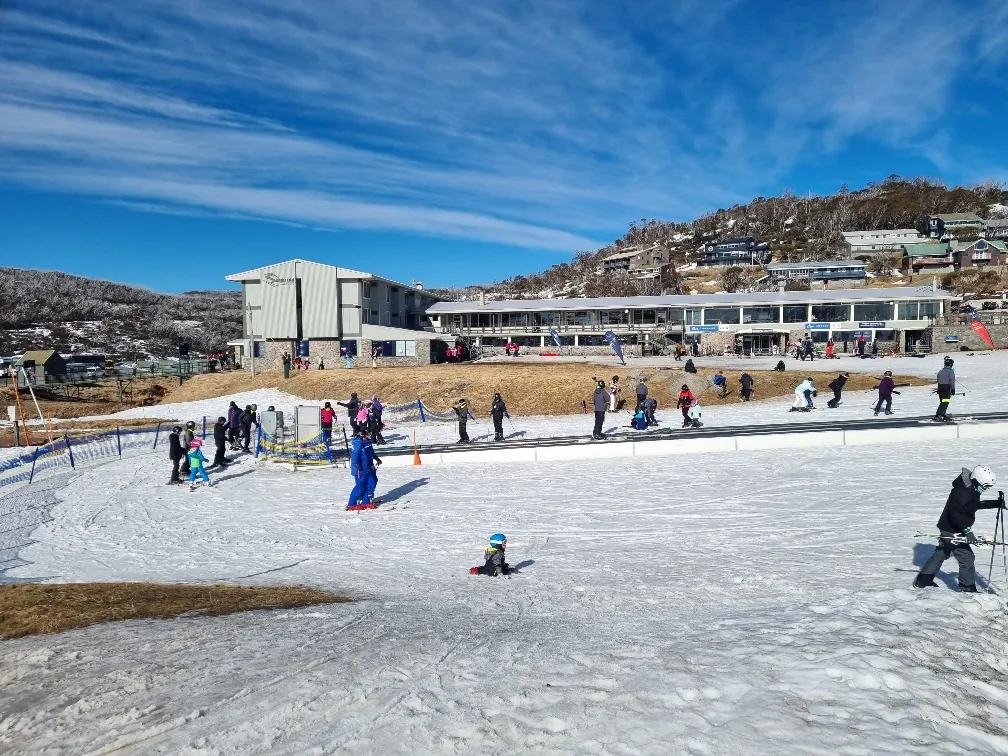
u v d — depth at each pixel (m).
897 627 6.46
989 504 7.89
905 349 61.91
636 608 8.69
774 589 9.12
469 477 20.70
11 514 18.73
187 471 23.11
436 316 76.06
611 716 4.84
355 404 28.17
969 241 131.00
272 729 5.04
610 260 157.75
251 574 12.21
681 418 29.94
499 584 10.51
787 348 61.81
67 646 7.36
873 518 13.13
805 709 4.81
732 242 149.88
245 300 63.78
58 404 50.94
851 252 143.62
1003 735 4.53
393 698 5.48
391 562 12.61
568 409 35.62
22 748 5.03
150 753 4.79
